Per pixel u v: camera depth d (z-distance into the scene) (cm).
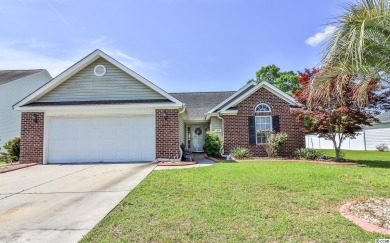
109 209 546
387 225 441
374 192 661
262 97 1588
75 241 400
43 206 587
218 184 740
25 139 1304
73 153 1309
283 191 667
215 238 394
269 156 1520
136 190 688
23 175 988
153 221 468
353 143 2856
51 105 1309
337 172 943
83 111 1311
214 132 1633
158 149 1281
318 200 589
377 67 517
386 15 448
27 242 399
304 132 1523
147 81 1331
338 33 479
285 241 380
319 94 579
